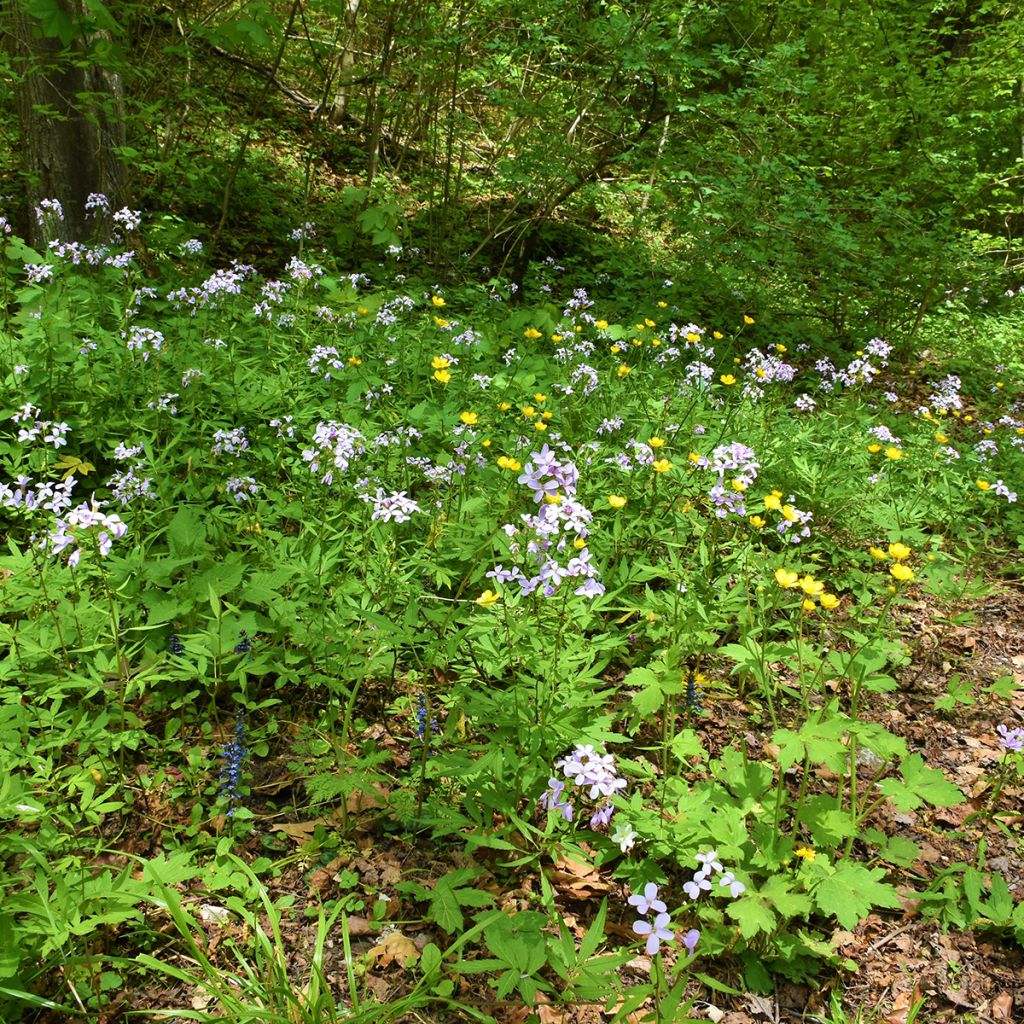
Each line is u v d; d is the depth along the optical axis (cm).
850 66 1185
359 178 1073
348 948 208
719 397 662
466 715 313
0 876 223
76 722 268
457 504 410
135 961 210
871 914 276
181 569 344
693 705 329
